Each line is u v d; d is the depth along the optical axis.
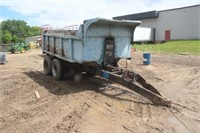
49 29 13.22
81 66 10.86
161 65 17.47
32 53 31.00
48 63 12.79
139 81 8.82
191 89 10.45
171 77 12.98
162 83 11.52
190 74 13.92
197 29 44.34
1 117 7.08
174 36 48.75
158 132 6.11
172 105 8.13
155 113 7.37
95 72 10.07
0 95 9.37
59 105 8.04
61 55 11.01
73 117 6.99
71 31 9.95
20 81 11.77
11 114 7.31
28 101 8.55
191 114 7.39
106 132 6.06
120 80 8.74
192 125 6.58
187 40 43.88
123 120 6.82
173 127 6.42
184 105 8.22
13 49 31.95
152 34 51.41
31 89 10.16
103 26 9.35
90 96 9.02
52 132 6.05
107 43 9.55
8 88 10.43
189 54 26.19
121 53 10.15
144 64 17.56
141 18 55.00
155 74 13.75
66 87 10.33
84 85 10.63
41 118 6.96
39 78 12.34
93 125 6.47
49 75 13.07
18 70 15.38
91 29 9.04
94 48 9.27
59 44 11.21
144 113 7.35
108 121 6.73
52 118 6.94
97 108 7.73
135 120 6.82
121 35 10.01
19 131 6.13
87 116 7.06
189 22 45.62
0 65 18.08
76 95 9.14
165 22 50.28
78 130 6.15
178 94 9.62
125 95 9.14
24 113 7.37
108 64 9.82
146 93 8.10
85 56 9.09
